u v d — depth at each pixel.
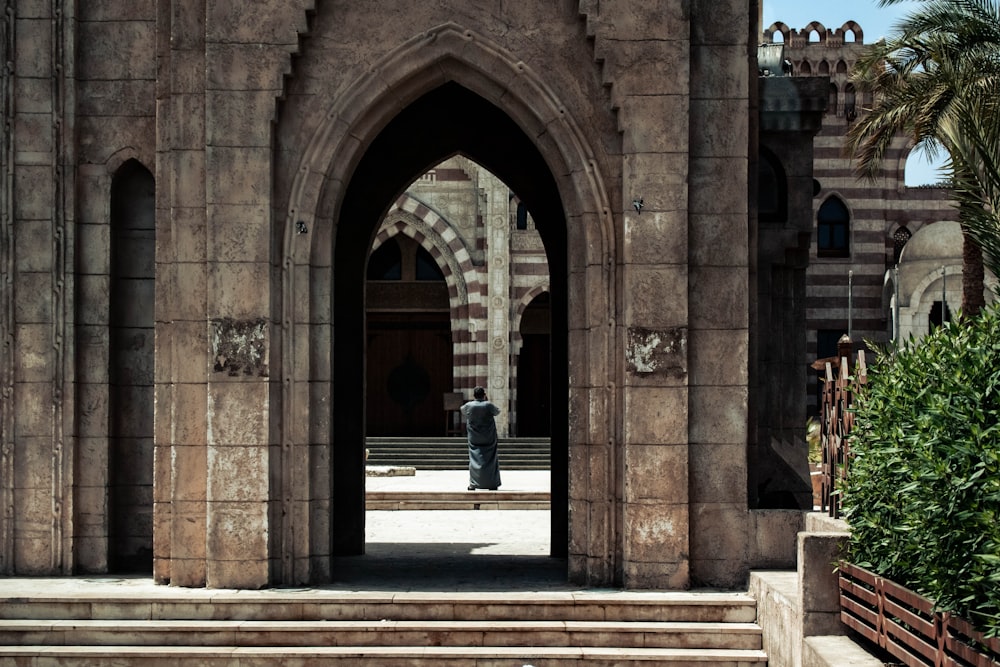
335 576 12.89
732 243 12.05
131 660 10.70
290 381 12.06
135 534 13.08
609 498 12.02
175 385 12.05
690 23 12.02
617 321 12.07
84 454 12.86
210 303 11.91
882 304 40.22
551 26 12.15
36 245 12.74
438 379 39.97
